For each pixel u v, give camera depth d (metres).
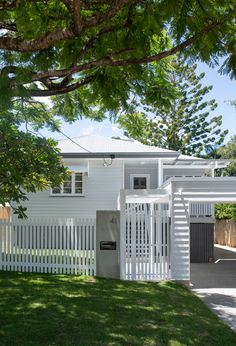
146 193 13.86
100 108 9.06
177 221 13.41
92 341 7.34
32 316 8.86
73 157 21.36
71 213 22.89
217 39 5.61
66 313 9.13
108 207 22.89
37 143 13.01
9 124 11.34
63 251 14.42
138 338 7.57
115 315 9.07
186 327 8.37
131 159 21.78
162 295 11.41
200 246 20.91
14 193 12.59
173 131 44.94
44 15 5.86
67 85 7.77
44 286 12.02
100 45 6.64
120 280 13.52
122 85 7.47
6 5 5.91
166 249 13.72
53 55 6.79
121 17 6.30
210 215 21.45
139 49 6.30
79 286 12.16
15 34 6.97
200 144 45.41
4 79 5.26
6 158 12.16
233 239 28.44
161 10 5.15
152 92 8.14
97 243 14.20
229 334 8.02
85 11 6.99
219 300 11.38
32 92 6.80
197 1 5.14
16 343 7.18
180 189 13.33
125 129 10.84
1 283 12.40
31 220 14.62
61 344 7.16
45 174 13.24
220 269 17.81
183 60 6.05
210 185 13.30
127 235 13.87
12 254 14.73
